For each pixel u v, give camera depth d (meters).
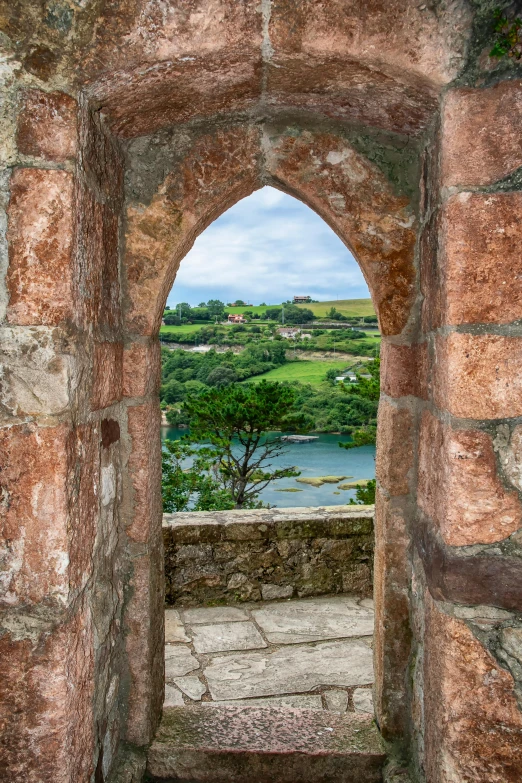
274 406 9.73
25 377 1.37
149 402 1.97
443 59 1.44
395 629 1.96
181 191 1.90
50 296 1.37
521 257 1.43
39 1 1.36
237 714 2.23
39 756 1.39
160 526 2.15
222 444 9.86
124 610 1.95
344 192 1.90
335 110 1.79
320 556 3.77
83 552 1.52
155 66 1.47
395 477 1.94
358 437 11.82
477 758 1.48
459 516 1.46
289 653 3.11
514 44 1.38
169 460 8.57
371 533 3.79
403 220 1.89
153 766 1.98
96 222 1.61
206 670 2.94
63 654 1.40
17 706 1.39
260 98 1.76
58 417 1.38
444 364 1.51
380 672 2.03
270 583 3.73
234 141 1.90
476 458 1.45
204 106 1.76
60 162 1.39
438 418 1.59
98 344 1.63
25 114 1.38
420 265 1.85
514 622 1.47
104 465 1.73
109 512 1.79
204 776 1.98
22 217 1.37
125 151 1.88
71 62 1.40
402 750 1.97
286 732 2.11
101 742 1.73
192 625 3.43
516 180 1.43
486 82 1.44
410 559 1.93
